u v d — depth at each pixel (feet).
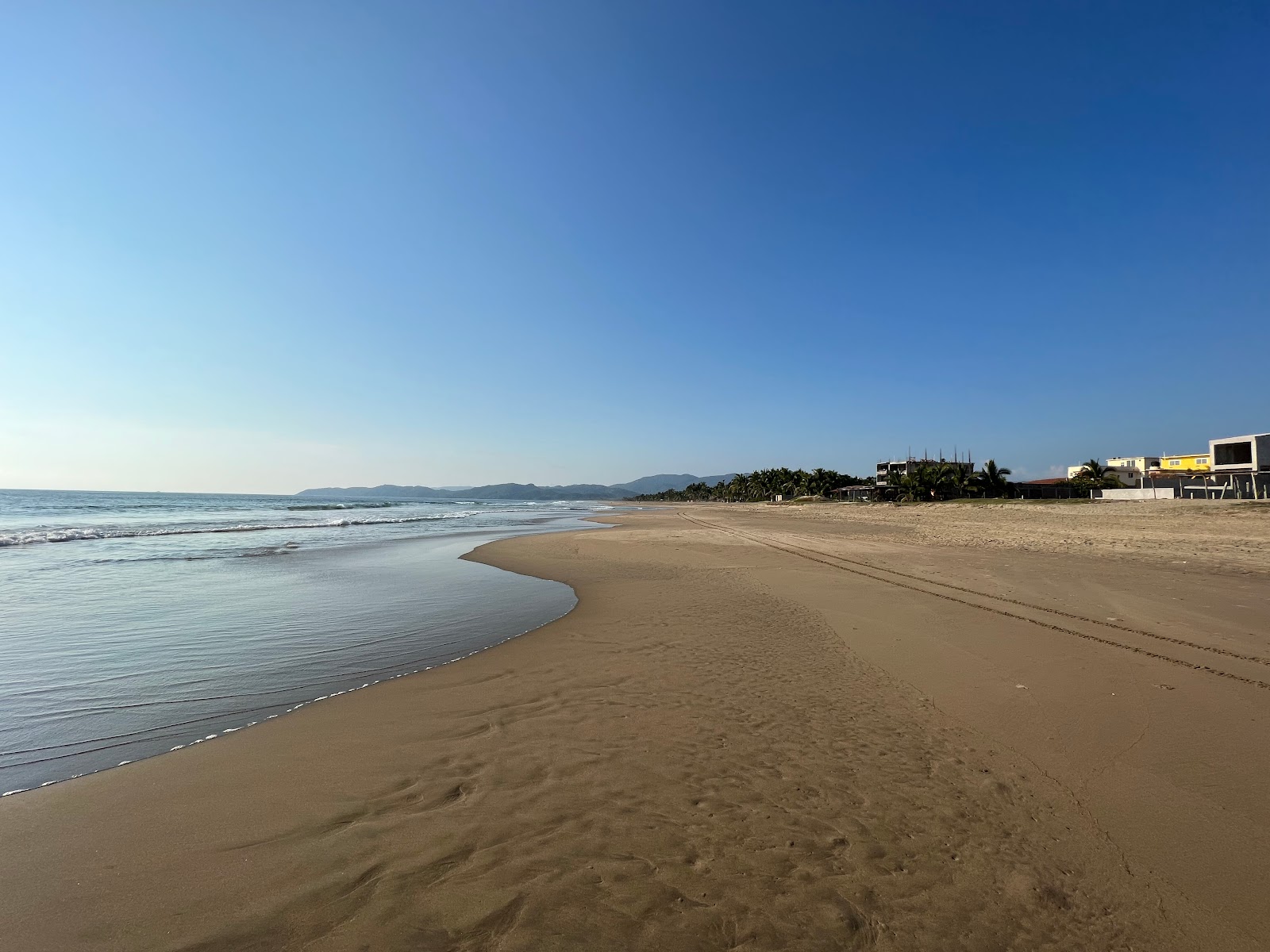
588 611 33.55
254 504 312.91
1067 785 13.46
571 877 10.30
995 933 9.12
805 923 9.28
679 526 125.80
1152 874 10.43
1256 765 14.21
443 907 9.57
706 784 13.64
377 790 13.43
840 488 383.45
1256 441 158.10
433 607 36.32
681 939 8.93
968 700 18.83
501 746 15.83
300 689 21.49
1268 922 9.30
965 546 66.69
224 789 13.61
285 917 9.33
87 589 41.63
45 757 15.75
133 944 8.77
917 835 11.59
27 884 10.21
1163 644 24.30
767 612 32.48
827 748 15.52
